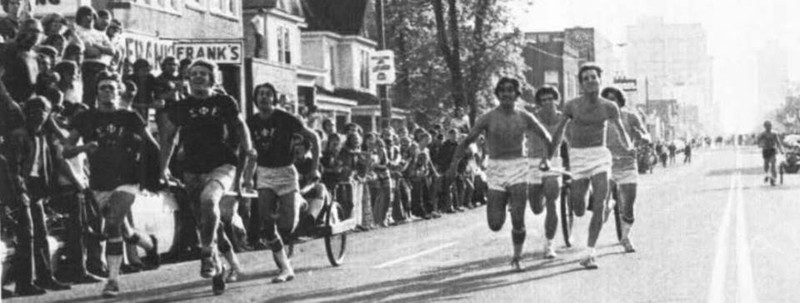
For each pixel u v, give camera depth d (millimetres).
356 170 23422
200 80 11820
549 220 15094
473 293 11602
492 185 13719
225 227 13250
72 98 15391
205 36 37188
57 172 13609
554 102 15695
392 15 62500
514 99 13664
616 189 16953
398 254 16547
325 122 22922
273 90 13188
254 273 14203
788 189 34969
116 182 12320
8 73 14523
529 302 10750
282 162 13172
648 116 120562
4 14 17969
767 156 38562
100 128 12375
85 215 13914
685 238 17406
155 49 25391
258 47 41344
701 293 11031
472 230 21562
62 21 16422
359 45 57156
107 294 12141
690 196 31625
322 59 54250
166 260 16000
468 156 29938
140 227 15055
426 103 62406
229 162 11891
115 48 19266
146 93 17734
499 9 57844
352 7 56562
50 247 13547
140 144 12445
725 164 77500
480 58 57219
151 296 12148
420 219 26750
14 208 12500
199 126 11805
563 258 15062
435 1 54281
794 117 152500
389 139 26125
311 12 54938
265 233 13172
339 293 11922
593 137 14078
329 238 14703
